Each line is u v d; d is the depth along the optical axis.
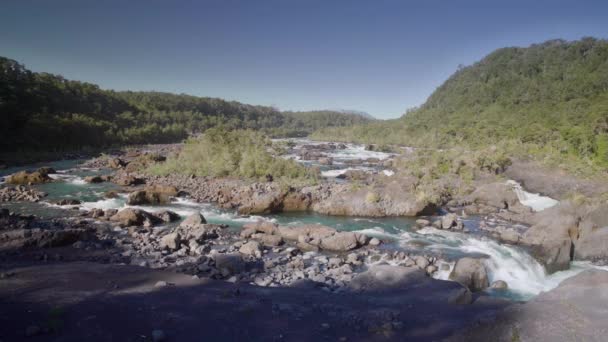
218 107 198.75
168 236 19.50
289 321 10.86
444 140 108.94
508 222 27.72
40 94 85.50
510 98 131.12
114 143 87.25
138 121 118.31
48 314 9.84
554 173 46.28
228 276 15.77
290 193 29.92
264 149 51.41
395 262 18.64
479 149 60.88
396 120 176.38
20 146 61.69
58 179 42.00
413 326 10.96
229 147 48.91
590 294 12.09
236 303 11.96
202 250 19.05
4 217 22.59
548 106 103.62
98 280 13.01
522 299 14.84
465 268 16.31
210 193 34.44
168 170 45.12
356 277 15.55
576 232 21.78
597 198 33.72
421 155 61.06
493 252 20.44
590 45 143.12
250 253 19.05
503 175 49.56
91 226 22.56
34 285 11.95
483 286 15.98
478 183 42.12
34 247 17.55
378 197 29.55
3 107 61.56
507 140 75.38
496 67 173.88
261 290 13.75
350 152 90.94
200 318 10.56
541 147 63.78
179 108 166.00
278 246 20.83
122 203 30.39
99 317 9.95
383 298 13.41
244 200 31.80
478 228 25.92
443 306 12.65
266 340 9.58
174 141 114.00
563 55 146.62
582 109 84.00
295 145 107.75
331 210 28.89
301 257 18.86
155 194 31.27
